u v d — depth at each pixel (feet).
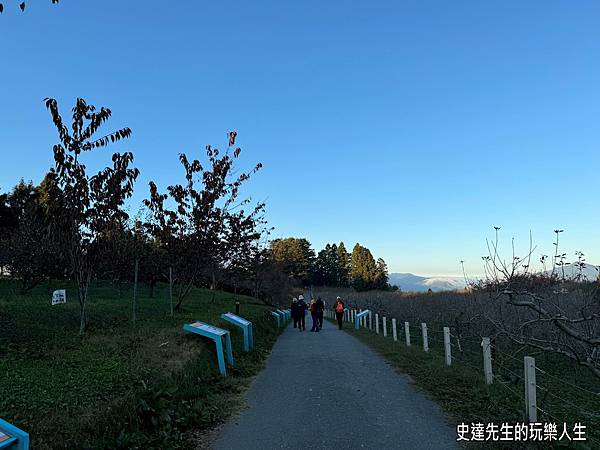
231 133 59.21
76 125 34.24
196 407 21.43
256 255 123.13
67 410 17.69
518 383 28.73
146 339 33.88
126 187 36.99
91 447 15.29
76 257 36.19
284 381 30.58
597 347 15.51
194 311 60.54
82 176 34.83
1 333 31.50
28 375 22.18
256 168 62.59
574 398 28.48
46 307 45.88
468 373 31.04
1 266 65.51
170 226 57.21
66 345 29.91
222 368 31.14
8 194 98.68
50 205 34.35
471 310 41.60
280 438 18.78
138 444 16.57
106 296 70.90
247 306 85.71
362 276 333.42
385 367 35.73
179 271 59.82
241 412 22.88
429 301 80.79
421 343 55.57
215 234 58.85
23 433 12.37
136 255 49.88
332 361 39.06
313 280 372.17
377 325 71.00
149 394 20.35
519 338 19.19
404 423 20.67
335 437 18.81
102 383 21.68
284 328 83.51
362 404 24.13
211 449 17.69
